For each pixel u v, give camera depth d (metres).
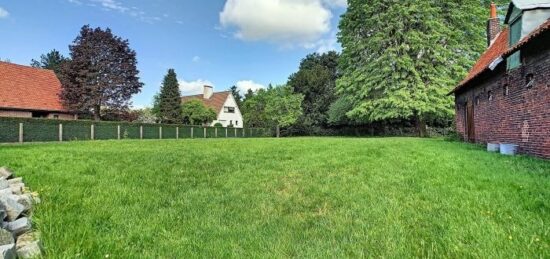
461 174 6.60
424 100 25.77
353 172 7.44
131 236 3.47
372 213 4.25
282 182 6.50
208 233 3.66
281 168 8.21
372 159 9.48
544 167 7.29
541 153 9.42
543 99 9.30
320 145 15.58
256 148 14.56
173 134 35.12
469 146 14.05
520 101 10.80
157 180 6.64
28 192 4.99
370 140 19.95
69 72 35.81
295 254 3.06
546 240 3.03
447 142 17.11
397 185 5.88
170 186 6.11
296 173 7.45
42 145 17.41
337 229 3.72
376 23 27.47
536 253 2.77
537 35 8.62
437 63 26.94
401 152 11.41
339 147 14.05
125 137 30.36
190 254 3.06
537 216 3.76
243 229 3.79
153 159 10.01
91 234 3.41
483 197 4.74
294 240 3.43
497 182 5.70
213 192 5.69
